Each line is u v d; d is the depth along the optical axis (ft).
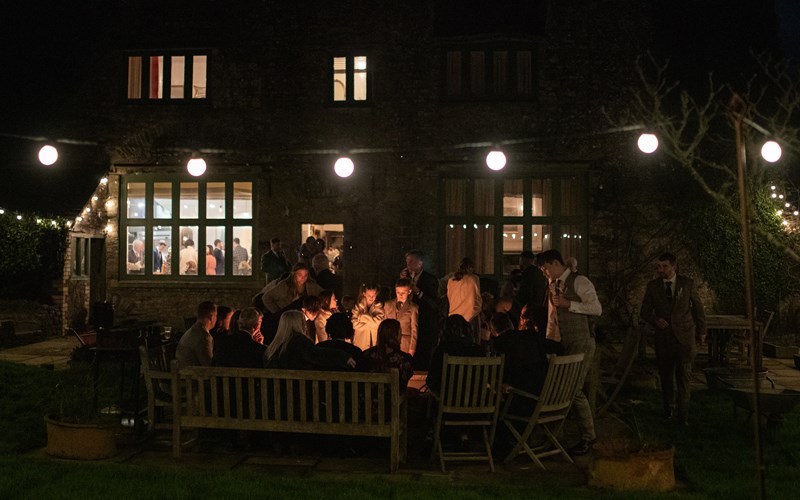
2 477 19.42
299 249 50.60
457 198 53.83
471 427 24.98
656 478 19.94
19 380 33.32
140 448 23.89
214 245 55.16
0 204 50.55
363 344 30.96
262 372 21.98
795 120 50.37
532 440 25.54
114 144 55.67
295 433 23.63
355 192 53.83
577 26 52.95
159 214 55.57
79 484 18.98
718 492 19.25
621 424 27.96
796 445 24.14
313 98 54.24
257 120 54.60
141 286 55.21
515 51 53.36
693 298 28.37
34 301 50.93
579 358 22.98
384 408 21.83
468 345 23.32
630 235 52.03
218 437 25.41
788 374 39.83
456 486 19.70
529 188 53.26
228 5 54.80
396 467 21.54
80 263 54.24
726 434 26.05
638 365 37.40
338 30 54.08
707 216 50.98
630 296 51.85
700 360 44.57
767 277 50.47
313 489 18.93
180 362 24.75
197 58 55.42
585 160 52.54
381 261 53.47
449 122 53.36
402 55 53.67
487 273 53.42
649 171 52.06
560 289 25.63
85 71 56.08
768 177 50.55
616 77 52.65
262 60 54.60
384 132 53.72
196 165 43.50
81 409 23.65
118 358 29.22
